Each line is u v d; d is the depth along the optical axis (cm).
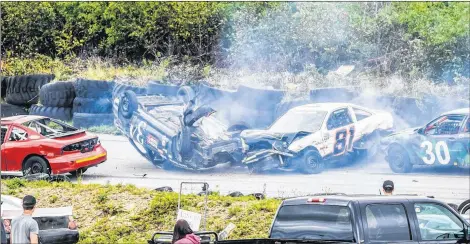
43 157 6362
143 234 4988
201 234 3431
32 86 7050
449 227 3356
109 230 5022
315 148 6531
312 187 6462
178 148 6700
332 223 3195
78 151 6397
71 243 4456
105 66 7075
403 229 3244
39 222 4431
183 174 6700
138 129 6838
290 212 3288
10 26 7150
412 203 3297
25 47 7144
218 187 6450
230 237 4803
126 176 6706
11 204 4525
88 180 6619
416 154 6512
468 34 6894
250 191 6381
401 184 6375
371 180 6525
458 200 6091
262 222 4953
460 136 6444
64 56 7125
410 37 6956
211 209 5206
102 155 6575
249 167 6581
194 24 7088
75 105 6956
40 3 7175
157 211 5191
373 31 6969
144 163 6788
